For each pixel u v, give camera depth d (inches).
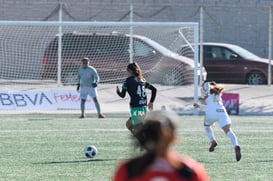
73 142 1857.8
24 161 1520.7
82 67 2568.9
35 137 1958.7
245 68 3535.9
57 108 2824.8
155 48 3225.9
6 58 3336.6
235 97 2795.3
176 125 513.7
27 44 3351.4
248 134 2103.8
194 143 1863.9
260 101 3100.4
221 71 3545.8
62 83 3169.3
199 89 3132.4
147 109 1626.5
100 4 3941.9
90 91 2549.2
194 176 500.7
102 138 1948.8
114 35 3223.4
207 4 4057.6
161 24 2915.8
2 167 1437.0
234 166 1481.3
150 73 3218.5
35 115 2655.0
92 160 1542.8
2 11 3900.1
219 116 1581.0
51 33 3390.7
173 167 503.2
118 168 509.7
